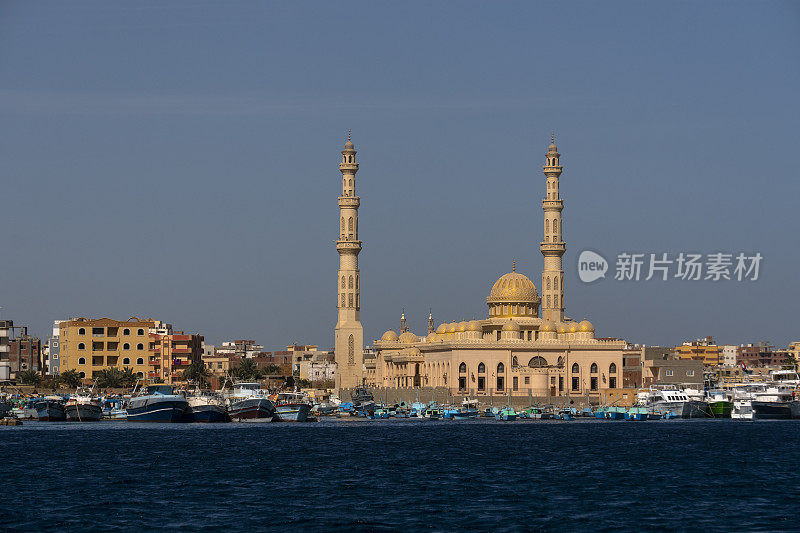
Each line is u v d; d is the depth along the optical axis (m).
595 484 132.62
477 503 115.94
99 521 104.62
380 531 99.88
